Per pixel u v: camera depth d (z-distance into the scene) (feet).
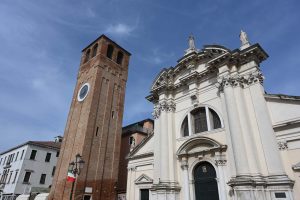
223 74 53.67
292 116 42.96
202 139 53.01
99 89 95.04
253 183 40.88
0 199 126.72
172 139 60.64
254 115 47.29
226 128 50.39
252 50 51.26
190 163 55.11
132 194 65.87
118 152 93.09
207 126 55.42
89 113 87.15
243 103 48.96
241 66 53.47
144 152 68.90
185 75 65.92
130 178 68.85
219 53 58.18
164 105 65.67
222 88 53.78
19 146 135.95
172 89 67.56
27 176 124.77
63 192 77.97
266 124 44.60
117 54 112.47
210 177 50.85
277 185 39.60
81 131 86.22
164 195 53.31
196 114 60.54
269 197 39.93
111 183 85.56
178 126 62.34
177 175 56.44
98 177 81.87
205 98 58.95
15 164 131.85
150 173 63.93
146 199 61.98
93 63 102.89
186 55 65.26
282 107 44.80
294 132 41.63
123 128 117.08
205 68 61.41
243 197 40.57
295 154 40.47
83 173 77.46
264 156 42.98
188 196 52.26
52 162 135.85
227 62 53.93
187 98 63.62
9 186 125.80
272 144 42.63
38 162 130.31
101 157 85.61
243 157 43.70
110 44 109.91
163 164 57.36
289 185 38.55
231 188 45.57
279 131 43.34
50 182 131.44
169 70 68.95
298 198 37.91
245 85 51.08
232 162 46.83
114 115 97.81
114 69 106.22
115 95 102.01
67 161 84.64
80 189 74.95
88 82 99.55
